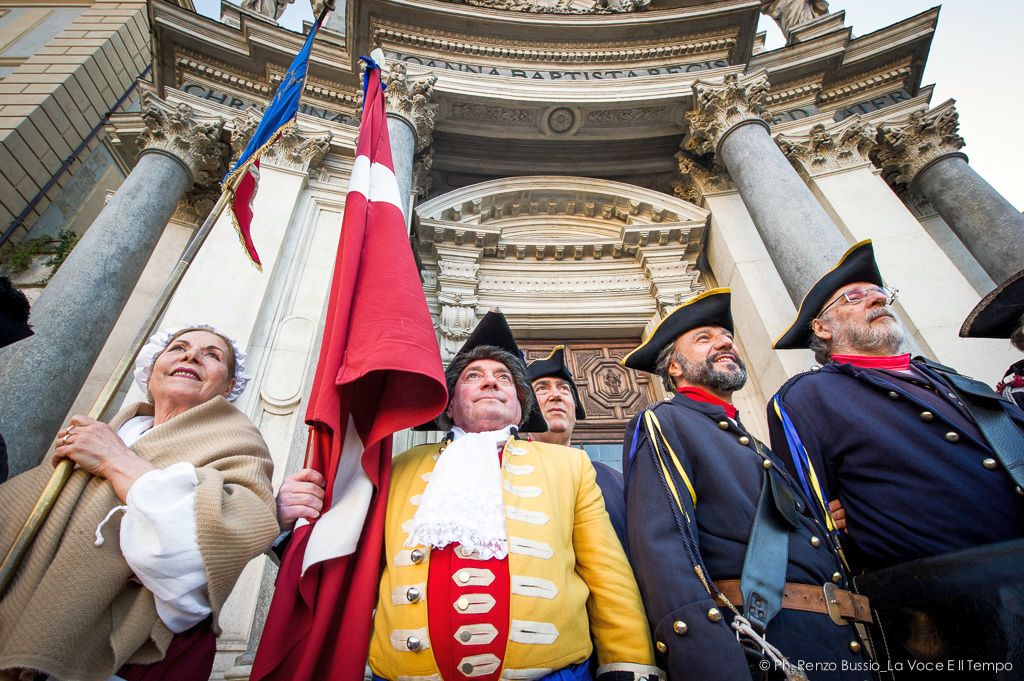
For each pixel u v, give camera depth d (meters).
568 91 8.38
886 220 6.49
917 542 1.79
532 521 1.77
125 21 11.97
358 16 8.39
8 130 9.01
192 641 1.51
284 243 5.81
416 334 1.97
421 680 1.48
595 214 8.62
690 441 2.05
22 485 1.64
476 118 8.49
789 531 1.82
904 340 2.57
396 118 6.91
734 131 7.27
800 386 2.42
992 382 4.94
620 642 1.61
